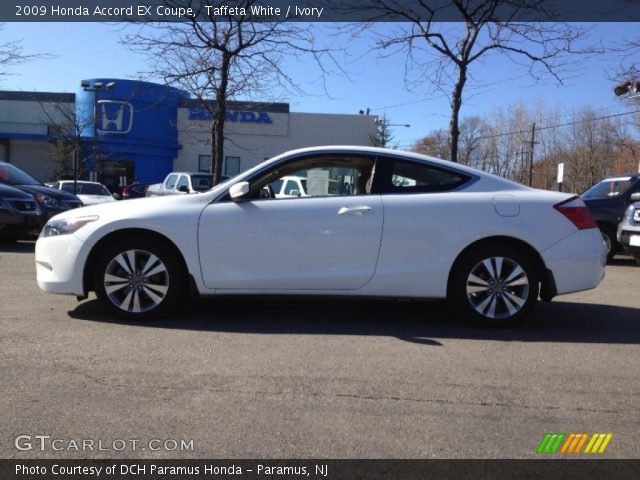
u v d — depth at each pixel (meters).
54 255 5.20
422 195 5.24
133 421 3.22
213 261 5.11
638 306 6.56
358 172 5.41
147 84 24.25
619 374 4.16
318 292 5.19
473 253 5.21
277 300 6.30
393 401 3.58
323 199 5.22
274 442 3.02
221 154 13.80
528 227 5.14
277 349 4.54
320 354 4.45
